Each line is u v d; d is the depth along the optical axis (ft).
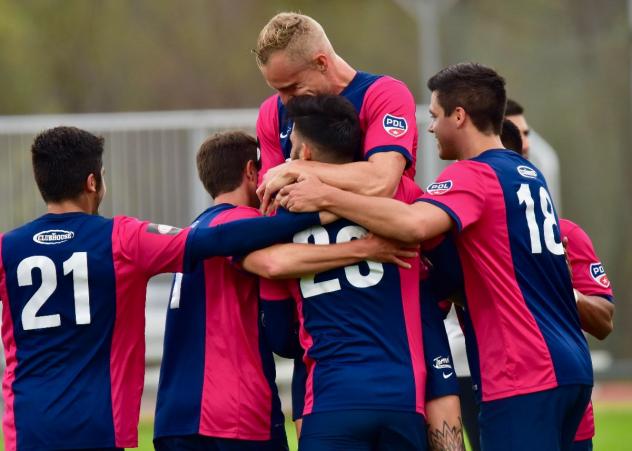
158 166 126.62
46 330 54.49
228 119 127.13
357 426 50.85
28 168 126.72
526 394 52.80
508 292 53.67
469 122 56.54
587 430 60.49
